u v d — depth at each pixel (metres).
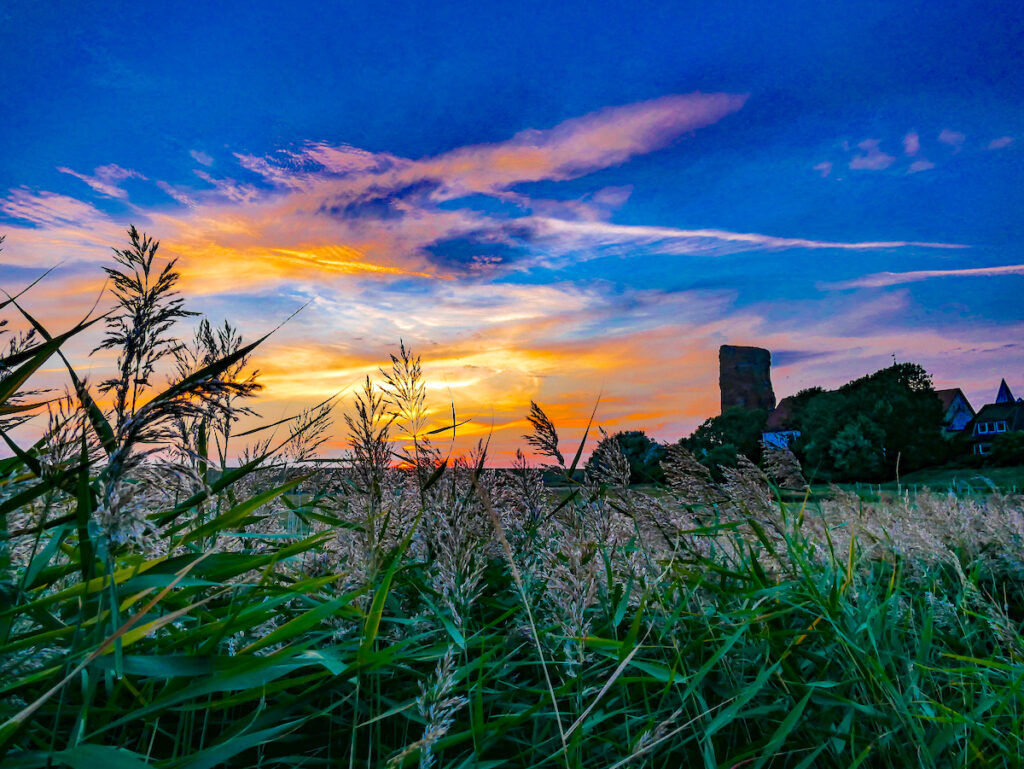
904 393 52.19
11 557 1.47
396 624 2.22
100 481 1.39
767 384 110.44
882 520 3.68
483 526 2.47
